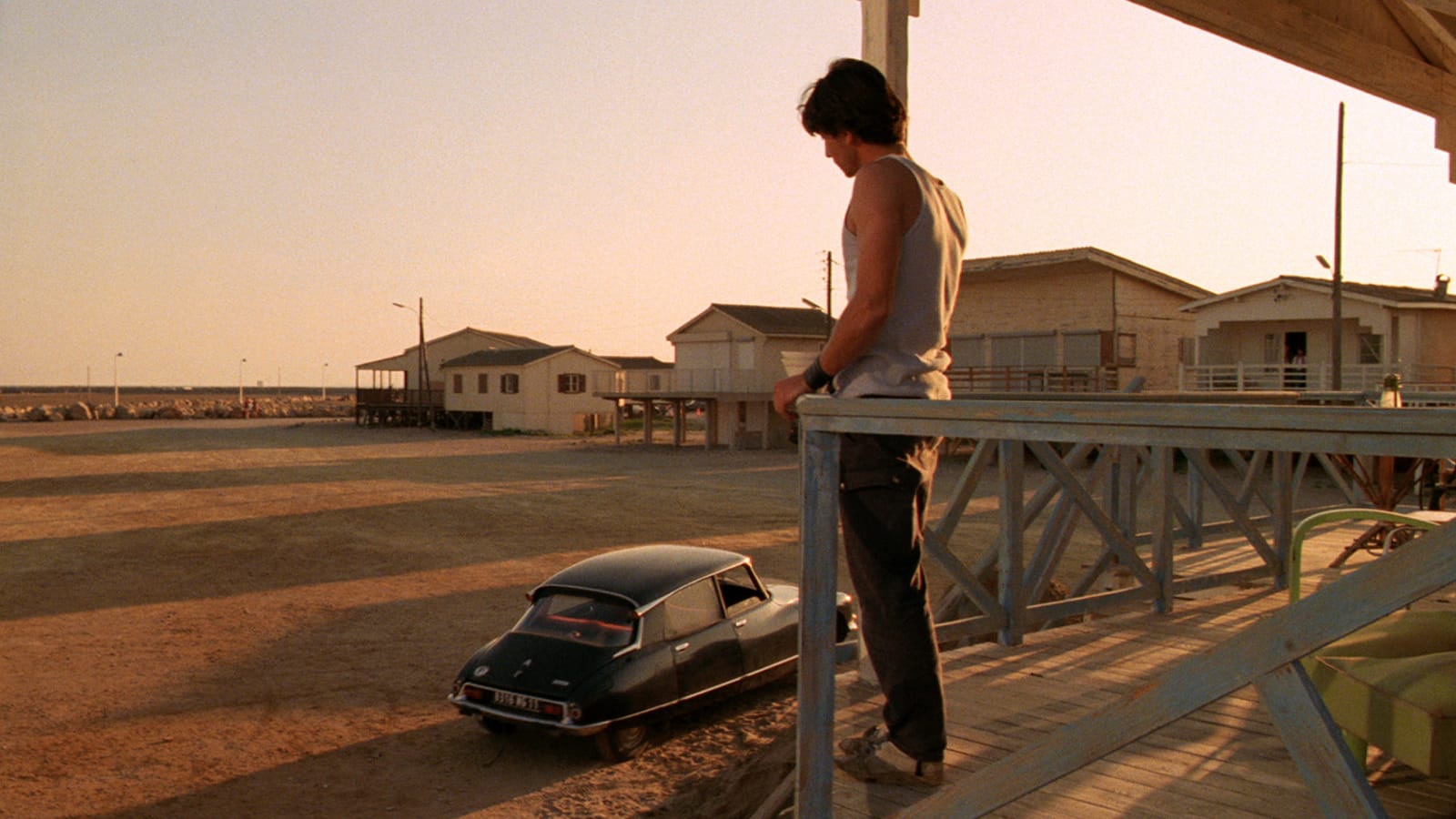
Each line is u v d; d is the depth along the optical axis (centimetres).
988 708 365
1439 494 793
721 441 4538
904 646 239
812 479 204
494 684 823
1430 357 2959
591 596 869
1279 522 613
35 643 1154
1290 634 139
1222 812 269
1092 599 503
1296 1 455
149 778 772
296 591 1432
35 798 735
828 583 205
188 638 1176
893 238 213
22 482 2956
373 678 1020
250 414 9231
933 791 254
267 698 960
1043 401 161
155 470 3384
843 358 215
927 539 431
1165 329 3516
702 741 849
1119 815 269
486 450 4397
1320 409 129
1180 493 2077
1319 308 3069
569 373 5959
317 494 2623
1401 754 242
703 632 877
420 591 1428
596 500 2484
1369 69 489
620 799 729
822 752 207
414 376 7169
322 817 704
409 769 791
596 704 784
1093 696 381
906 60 454
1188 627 505
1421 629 300
